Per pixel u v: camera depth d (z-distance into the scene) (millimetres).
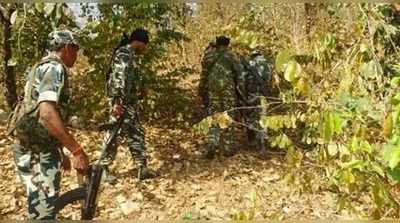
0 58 7684
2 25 7168
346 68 2418
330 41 2584
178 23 9094
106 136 5285
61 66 3484
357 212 2816
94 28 7078
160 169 6254
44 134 3475
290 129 5547
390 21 2959
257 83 6879
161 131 7660
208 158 6695
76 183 5672
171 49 11070
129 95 5562
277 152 7047
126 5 6949
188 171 6219
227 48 6875
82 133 7230
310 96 2283
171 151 6941
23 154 3557
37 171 3529
